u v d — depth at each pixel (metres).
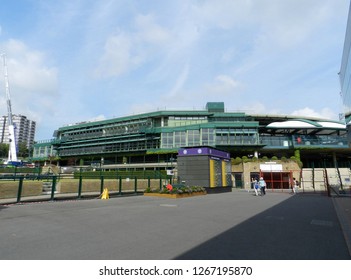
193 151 26.36
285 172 37.78
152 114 61.91
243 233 7.11
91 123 74.62
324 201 17.55
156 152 57.25
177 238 6.54
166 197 19.64
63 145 81.88
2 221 8.87
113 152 65.25
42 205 13.57
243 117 59.25
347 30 17.69
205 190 24.48
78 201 16.14
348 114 19.45
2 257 5.08
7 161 63.78
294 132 60.25
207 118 59.53
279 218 9.73
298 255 5.21
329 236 6.77
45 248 5.64
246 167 41.25
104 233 7.10
